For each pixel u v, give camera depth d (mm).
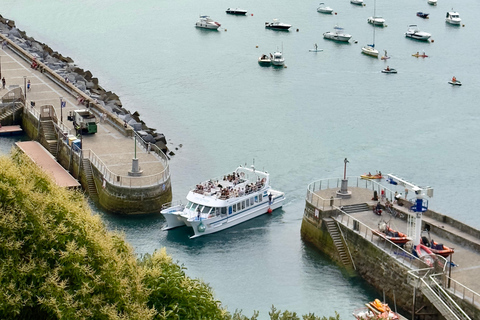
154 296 85312
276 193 164125
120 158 172250
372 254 131250
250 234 150875
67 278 76688
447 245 131125
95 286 77500
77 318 74375
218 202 151750
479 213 164875
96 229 83250
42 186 83562
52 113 192000
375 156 193000
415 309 120688
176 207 153750
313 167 184875
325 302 127250
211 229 150375
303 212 161375
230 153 192250
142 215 158000
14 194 77562
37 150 186625
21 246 75938
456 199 171250
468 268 122875
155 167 167500
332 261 139625
